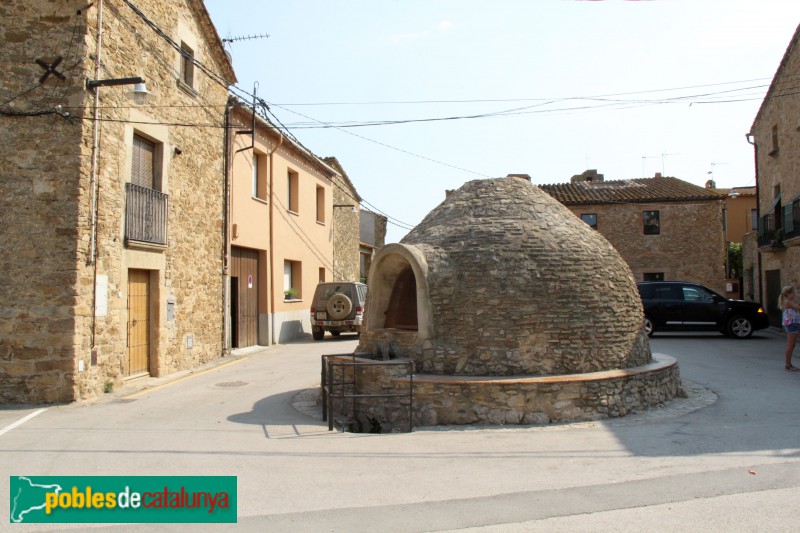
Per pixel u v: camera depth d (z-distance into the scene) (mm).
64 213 9320
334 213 27141
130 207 10914
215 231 15250
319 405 9516
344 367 8891
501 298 8656
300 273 22125
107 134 10195
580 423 8133
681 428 7816
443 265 9023
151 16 11867
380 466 6199
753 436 7348
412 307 9766
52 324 9227
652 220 29672
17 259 9258
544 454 6648
